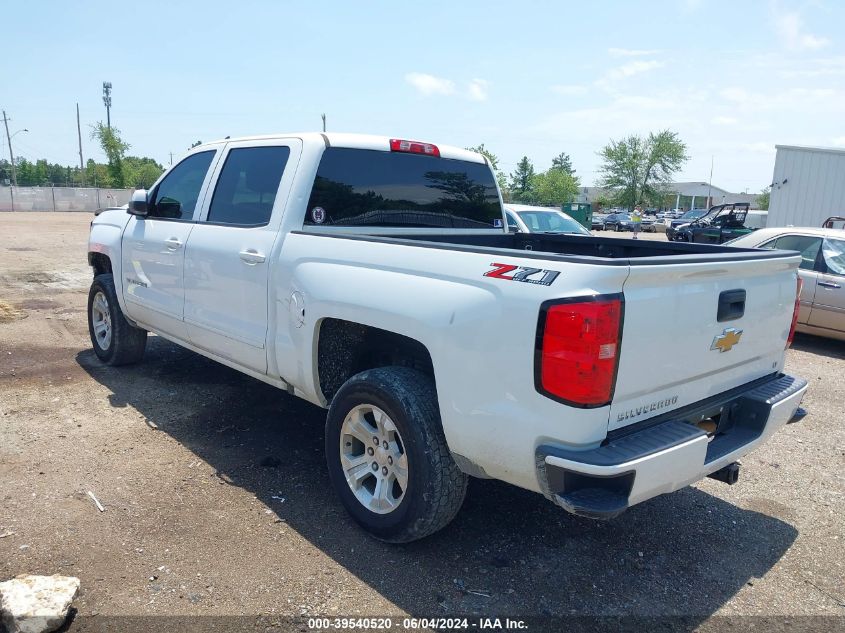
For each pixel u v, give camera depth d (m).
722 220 20.45
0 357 6.50
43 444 4.46
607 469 2.49
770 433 3.44
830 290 8.43
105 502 3.72
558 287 2.59
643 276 2.63
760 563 3.44
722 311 3.06
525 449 2.72
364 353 3.84
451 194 4.92
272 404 5.41
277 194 4.10
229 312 4.36
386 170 4.45
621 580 3.22
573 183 92.44
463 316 2.88
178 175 5.24
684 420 3.04
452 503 3.17
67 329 7.84
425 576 3.16
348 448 3.55
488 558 3.34
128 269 5.57
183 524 3.53
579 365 2.53
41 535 3.34
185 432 4.78
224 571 3.13
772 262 3.37
